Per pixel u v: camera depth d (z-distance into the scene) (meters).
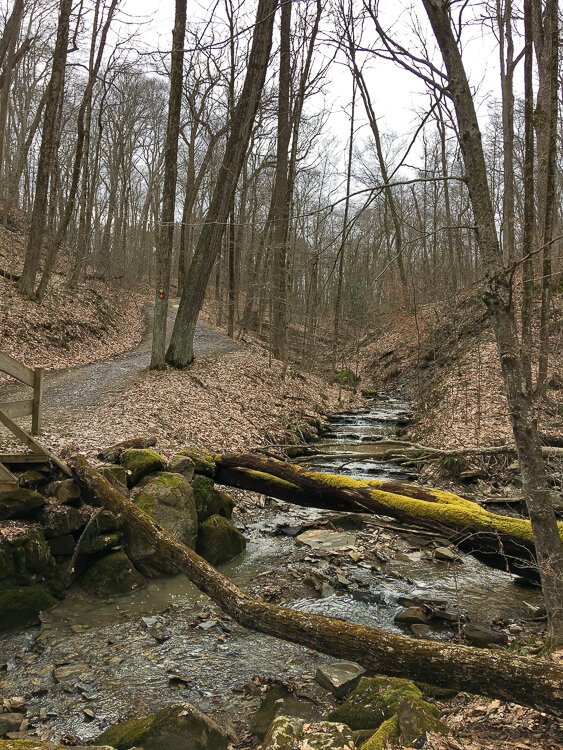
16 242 28.73
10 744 3.42
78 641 5.62
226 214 17.89
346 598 6.94
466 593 7.11
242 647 5.65
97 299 27.62
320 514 10.21
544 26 12.67
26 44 24.05
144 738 3.89
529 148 11.77
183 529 7.60
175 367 17.92
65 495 6.80
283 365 21.77
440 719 4.03
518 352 4.45
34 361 17.31
